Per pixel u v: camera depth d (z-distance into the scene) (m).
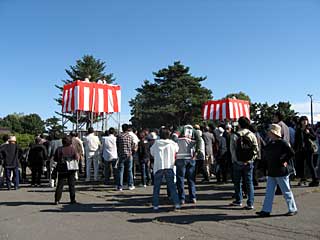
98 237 6.39
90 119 17.83
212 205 8.88
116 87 16.25
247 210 8.21
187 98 53.34
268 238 6.02
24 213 8.55
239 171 8.47
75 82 15.41
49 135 15.60
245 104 25.67
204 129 13.57
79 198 10.50
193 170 9.26
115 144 12.84
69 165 9.62
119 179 11.75
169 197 9.89
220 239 6.06
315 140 11.06
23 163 15.81
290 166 10.88
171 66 55.34
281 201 8.99
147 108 54.53
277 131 7.54
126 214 8.21
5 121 89.50
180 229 6.76
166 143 8.65
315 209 8.05
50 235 6.59
